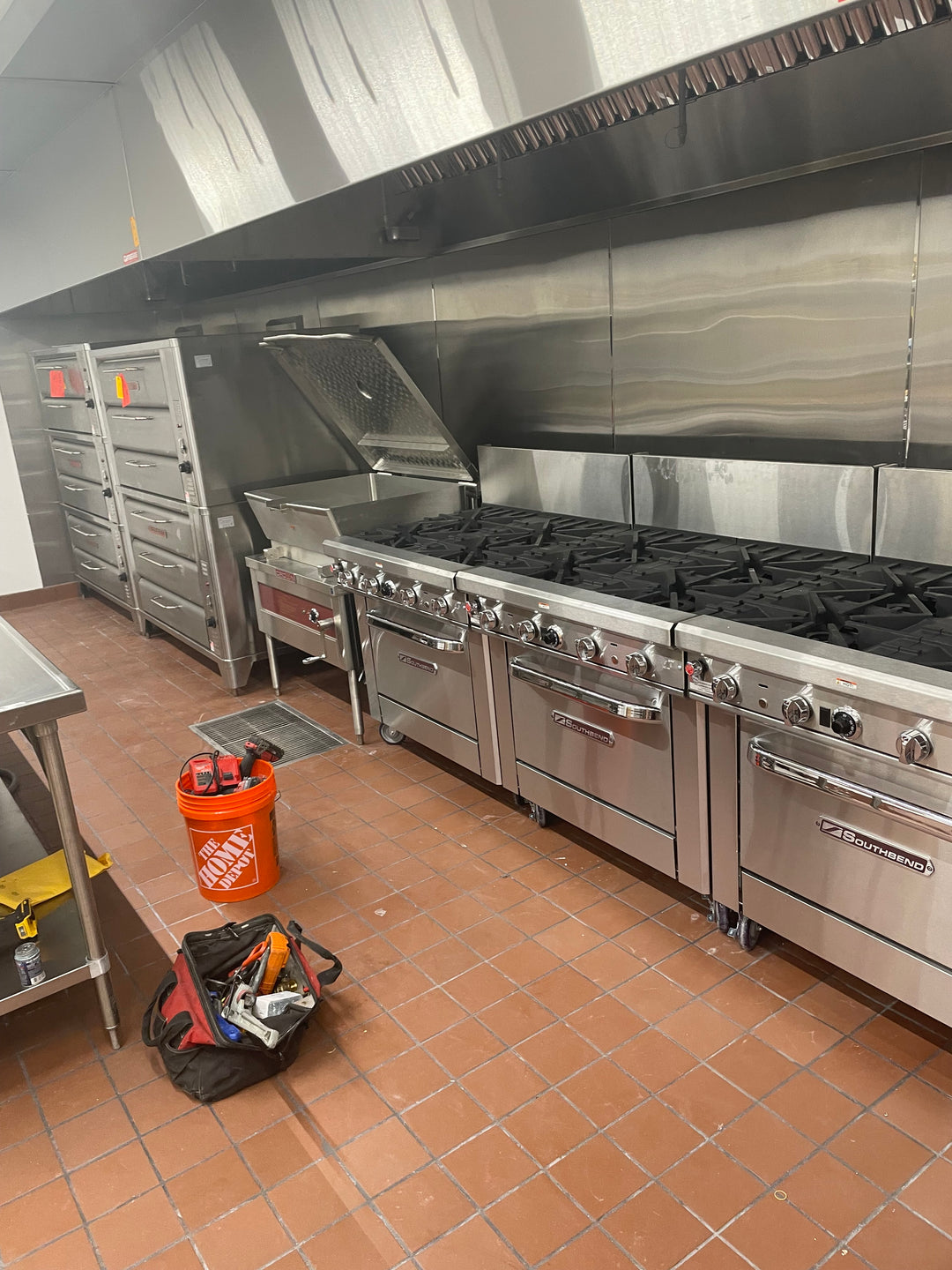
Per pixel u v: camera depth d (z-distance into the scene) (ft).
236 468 12.70
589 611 6.81
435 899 7.93
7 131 11.29
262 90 7.91
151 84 9.30
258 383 12.67
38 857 8.34
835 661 5.21
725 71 6.16
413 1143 5.51
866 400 7.27
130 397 13.88
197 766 8.26
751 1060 5.93
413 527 10.30
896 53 5.76
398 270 11.89
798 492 7.77
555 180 8.70
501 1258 4.75
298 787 10.20
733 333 8.11
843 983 6.57
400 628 9.51
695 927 7.30
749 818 6.35
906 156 6.51
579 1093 5.78
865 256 6.97
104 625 17.79
